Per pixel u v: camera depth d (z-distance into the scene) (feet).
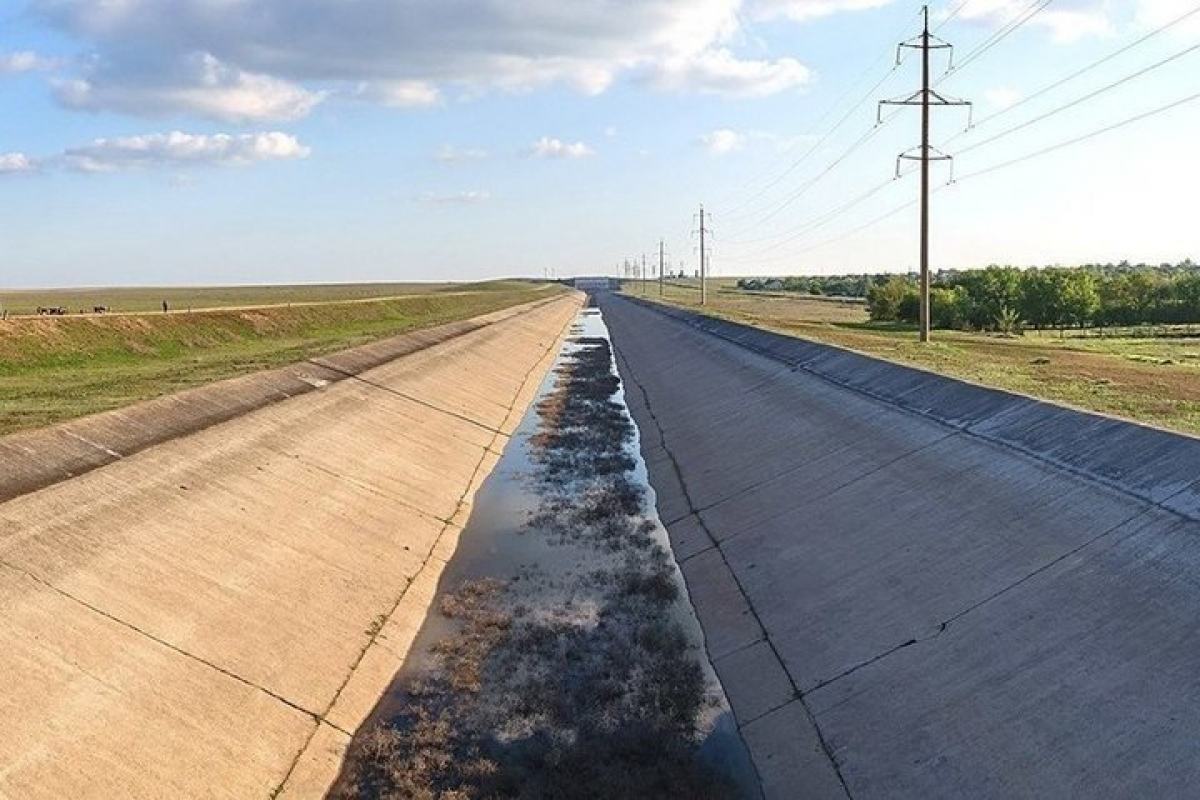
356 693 53.67
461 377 163.02
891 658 49.70
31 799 35.78
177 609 52.80
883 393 92.12
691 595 69.31
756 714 50.96
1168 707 35.58
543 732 49.75
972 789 38.19
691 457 108.06
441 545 81.87
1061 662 41.50
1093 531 48.88
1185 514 45.27
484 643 61.26
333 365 130.31
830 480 78.28
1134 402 77.82
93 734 40.70
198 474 70.69
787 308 384.68
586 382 197.98
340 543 72.59
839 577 61.11
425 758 47.14
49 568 49.83
